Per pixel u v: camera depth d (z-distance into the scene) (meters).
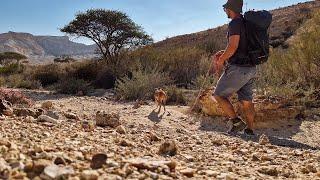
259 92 6.78
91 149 2.29
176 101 8.18
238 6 3.42
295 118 5.97
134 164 1.91
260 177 2.19
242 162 2.69
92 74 14.92
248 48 3.47
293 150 3.58
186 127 5.46
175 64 12.59
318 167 2.66
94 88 12.73
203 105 6.16
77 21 16.59
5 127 2.85
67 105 7.55
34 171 1.57
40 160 1.70
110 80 12.91
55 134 2.80
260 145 3.71
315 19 9.09
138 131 3.91
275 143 4.31
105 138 3.03
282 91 6.59
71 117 4.51
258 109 5.72
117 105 7.91
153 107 7.14
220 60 3.50
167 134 4.09
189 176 1.95
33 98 9.66
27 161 1.69
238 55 3.50
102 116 4.14
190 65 12.46
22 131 2.73
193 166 2.26
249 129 3.86
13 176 1.47
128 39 16.92
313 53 7.51
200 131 5.10
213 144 3.60
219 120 5.86
